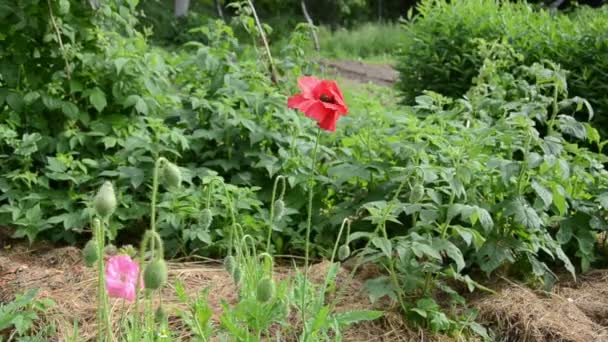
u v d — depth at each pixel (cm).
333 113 275
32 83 462
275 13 2591
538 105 402
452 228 349
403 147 397
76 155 455
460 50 668
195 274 382
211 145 469
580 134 404
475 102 455
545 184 378
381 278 341
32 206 420
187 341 313
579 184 417
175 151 427
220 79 475
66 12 443
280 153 438
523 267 392
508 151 414
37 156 453
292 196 437
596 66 609
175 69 508
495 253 365
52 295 348
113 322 323
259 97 464
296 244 415
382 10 2970
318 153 439
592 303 377
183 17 1897
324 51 1895
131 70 462
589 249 402
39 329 321
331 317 274
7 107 470
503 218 378
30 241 405
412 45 718
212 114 466
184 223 409
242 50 522
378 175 426
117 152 442
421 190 300
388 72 1563
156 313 238
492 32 661
